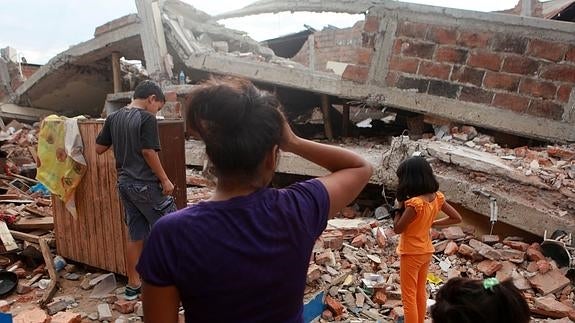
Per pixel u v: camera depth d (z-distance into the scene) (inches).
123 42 372.5
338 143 324.5
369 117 429.4
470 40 255.8
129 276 138.7
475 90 258.5
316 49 573.3
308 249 42.3
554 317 140.8
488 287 52.1
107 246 150.3
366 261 171.5
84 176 151.6
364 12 284.4
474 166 204.2
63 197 152.4
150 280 37.8
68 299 137.6
